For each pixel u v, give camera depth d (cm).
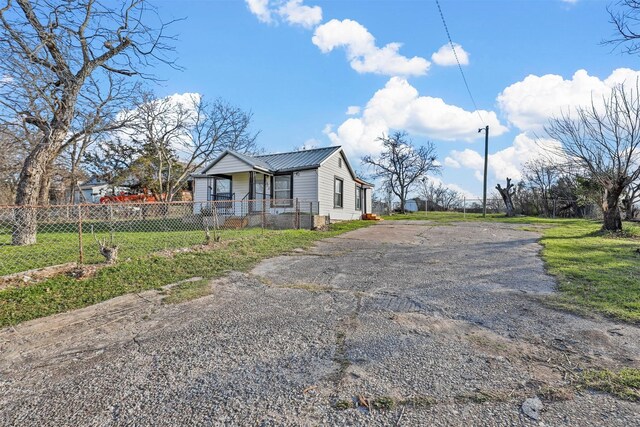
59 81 768
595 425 165
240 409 184
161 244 748
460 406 183
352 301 379
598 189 1036
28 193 754
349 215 1811
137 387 209
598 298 358
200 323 316
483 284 437
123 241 798
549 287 412
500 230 1102
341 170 1709
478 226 1262
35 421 178
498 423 168
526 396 191
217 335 288
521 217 1859
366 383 207
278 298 393
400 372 220
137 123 1112
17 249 680
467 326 299
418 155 2981
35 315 341
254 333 290
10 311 348
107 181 2483
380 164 3045
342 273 520
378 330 292
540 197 2167
